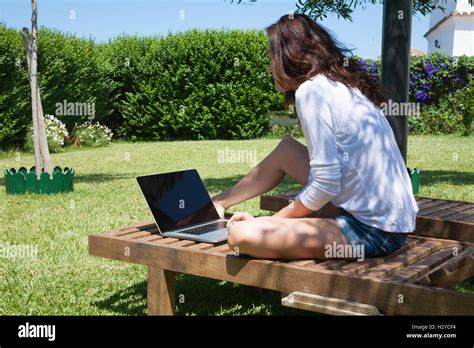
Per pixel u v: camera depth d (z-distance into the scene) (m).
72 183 7.01
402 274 2.16
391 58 4.96
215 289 3.35
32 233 4.66
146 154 12.50
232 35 17.14
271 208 3.91
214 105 17.25
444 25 21.48
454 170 8.65
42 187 6.76
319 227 2.31
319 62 2.39
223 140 17.05
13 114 13.28
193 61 17.02
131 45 17.41
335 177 2.27
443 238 3.13
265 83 17.17
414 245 2.66
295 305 2.14
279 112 17.48
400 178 2.39
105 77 16.89
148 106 17.23
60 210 5.70
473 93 15.27
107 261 3.85
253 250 2.29
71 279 3.47
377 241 2.32
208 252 2.39
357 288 2.03
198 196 3.09
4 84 12.95
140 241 2.61
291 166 2.83
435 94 16.83
